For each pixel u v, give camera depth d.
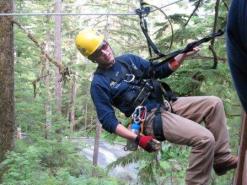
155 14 13.38
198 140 3.17
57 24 21.77
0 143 8.18
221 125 3.35
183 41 6.31
